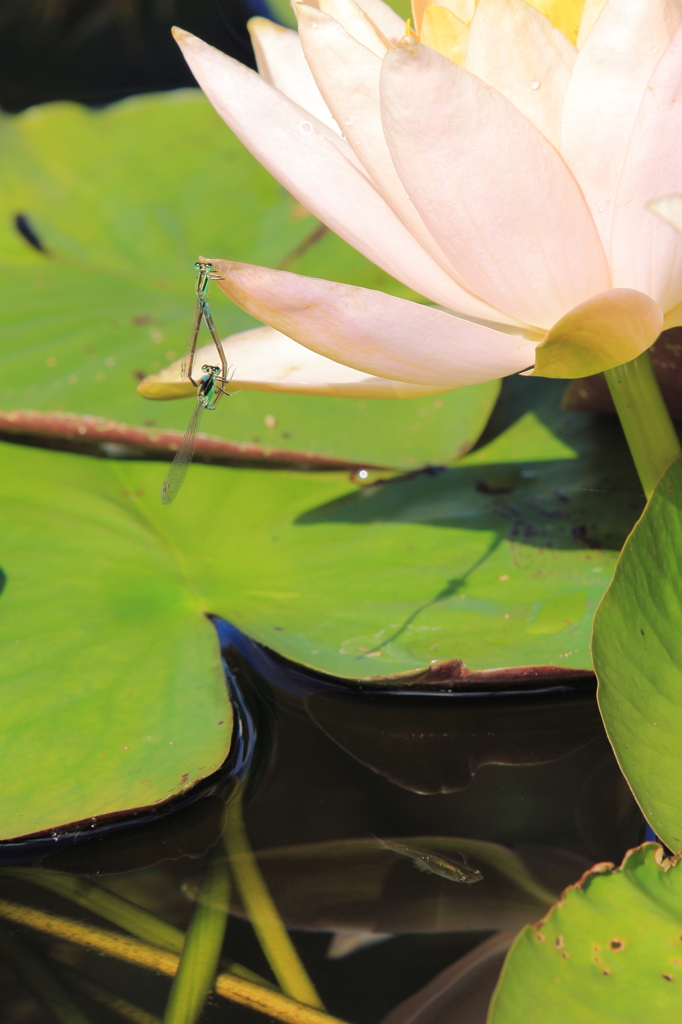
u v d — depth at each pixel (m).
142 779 0.58
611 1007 0.53
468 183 0.57
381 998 0.55
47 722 0.59
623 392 0.60
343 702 0.60
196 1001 0.55
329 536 0.65
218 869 0.57
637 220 0.57
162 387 0.62
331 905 0.56
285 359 0.62
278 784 0.58
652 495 0.57
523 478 0.66
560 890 0.56
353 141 0.58
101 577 0.63
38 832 0.57
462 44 0.58
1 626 0.61
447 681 0.60
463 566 0.63
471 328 0.57
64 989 0.55
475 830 0.57
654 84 0.55
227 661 0.62
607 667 0.56
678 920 0.54
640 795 0.55
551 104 0.57
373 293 0.57
